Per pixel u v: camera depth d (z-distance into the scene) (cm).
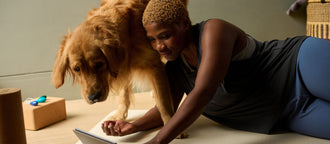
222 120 168
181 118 111
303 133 148
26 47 264
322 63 132
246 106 150
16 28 259
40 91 272
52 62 269
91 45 139
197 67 142
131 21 155
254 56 142
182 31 125
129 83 176
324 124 137
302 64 137
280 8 301
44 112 191
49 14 261
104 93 145
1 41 260
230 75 142
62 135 176
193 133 162
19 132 125
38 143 165
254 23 300
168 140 113
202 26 129
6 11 255
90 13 163
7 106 119
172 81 170
